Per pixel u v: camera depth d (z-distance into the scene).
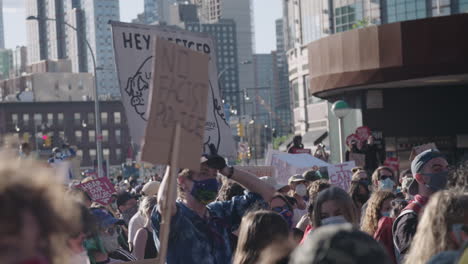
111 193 12.52
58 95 165.62
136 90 7.96
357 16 66.19
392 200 6.95
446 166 6.54
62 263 1.71
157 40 4.52
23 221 1.60
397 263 6.42
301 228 7.46
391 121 34.03
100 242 6.18
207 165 5.55
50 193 1.66
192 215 5.55
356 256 2.01
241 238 4.10
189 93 4.72
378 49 29.83
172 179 4.51
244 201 6.04
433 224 3.85
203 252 5.39
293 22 82.38
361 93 34.09
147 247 8.09
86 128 139.75
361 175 11.18
